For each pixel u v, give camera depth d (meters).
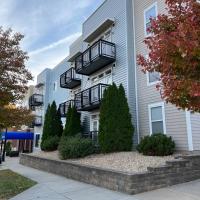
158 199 6.97
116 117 13.60
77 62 19.23
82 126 19.36
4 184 10.07
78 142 13.65
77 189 8.93
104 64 17.11
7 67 9.48
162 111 12.91
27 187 9.52
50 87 32.25
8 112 9.55
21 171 14.86
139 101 14.48
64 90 27.06
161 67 4.63
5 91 9.30
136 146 13.13
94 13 19.64
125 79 15.05
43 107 32.34
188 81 4.06
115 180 8.34
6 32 9.85
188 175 8.99
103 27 17.64
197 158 9.50
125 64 15.23
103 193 8.03
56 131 20.98
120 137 13.42
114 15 16.98
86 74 19.44
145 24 14.80
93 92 16.64
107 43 16.20
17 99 9.95
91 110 18.53
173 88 4.34
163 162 9.34
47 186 9.65
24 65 9.96
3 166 18.30
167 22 4.71
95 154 13.52
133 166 9.39
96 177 9.47
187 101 4.39
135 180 7.73
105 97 13.98
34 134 33.59
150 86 13.83
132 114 14.45
